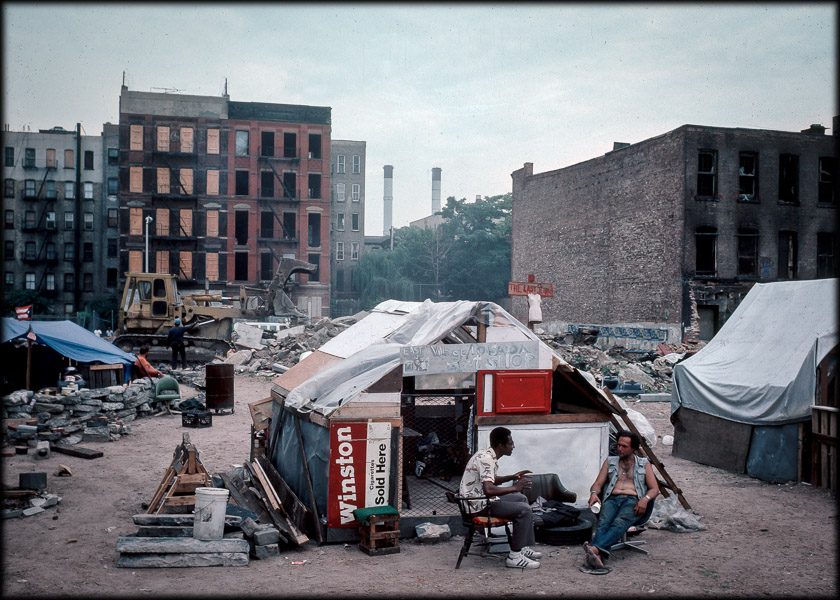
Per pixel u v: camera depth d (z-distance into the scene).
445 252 76.88
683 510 8.33
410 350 7.71
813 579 6.31
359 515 7.07
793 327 11.34
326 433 7.55
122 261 53.47
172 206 54.12
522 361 8.04
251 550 7.01
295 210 56.66
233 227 54.91
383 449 7.53
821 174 35.50
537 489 7.93
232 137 54.94
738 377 11.32
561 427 8.12
